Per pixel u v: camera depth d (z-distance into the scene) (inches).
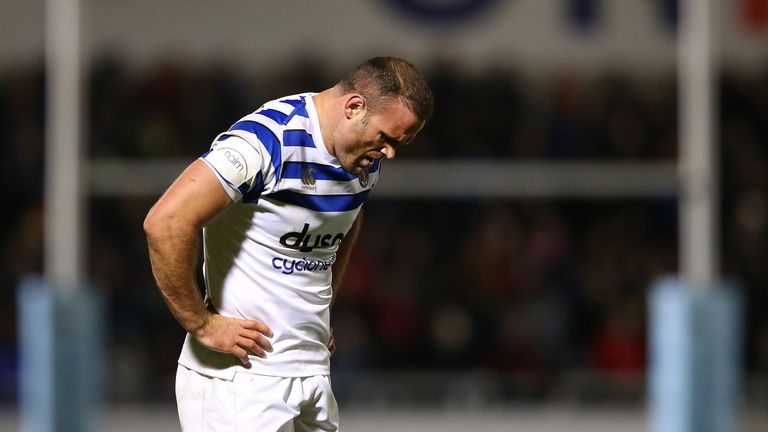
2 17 1425.9
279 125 536.4
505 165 1413.6
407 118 526.0
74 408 1005.2
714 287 1056.8
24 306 1043.3
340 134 534.6
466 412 1257.4
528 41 1375.5
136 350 1310.3
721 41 1390.3
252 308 554.6
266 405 553.9
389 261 1417.3
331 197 547.2
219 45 1393.9
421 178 1391.5
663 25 1362.0
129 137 1422.2
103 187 1267.2
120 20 1368.1
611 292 1412.4
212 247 560.1
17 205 1450.5
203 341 542.0
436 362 1360.7
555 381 1288.1
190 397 561.6
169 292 527.2
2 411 1266.0
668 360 1068.5
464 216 1441.9
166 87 1435.8
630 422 1211.2
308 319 564.7
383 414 1243.2
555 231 1428.4
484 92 1435.8
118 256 1373.0
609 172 1429.6
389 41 1368.1
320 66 1393.9
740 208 1453.0
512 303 1393.9
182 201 517.0
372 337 1364.4
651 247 1457.9
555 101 1473.9
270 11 1370.6
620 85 1471.5
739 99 1491.1
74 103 1016.2
